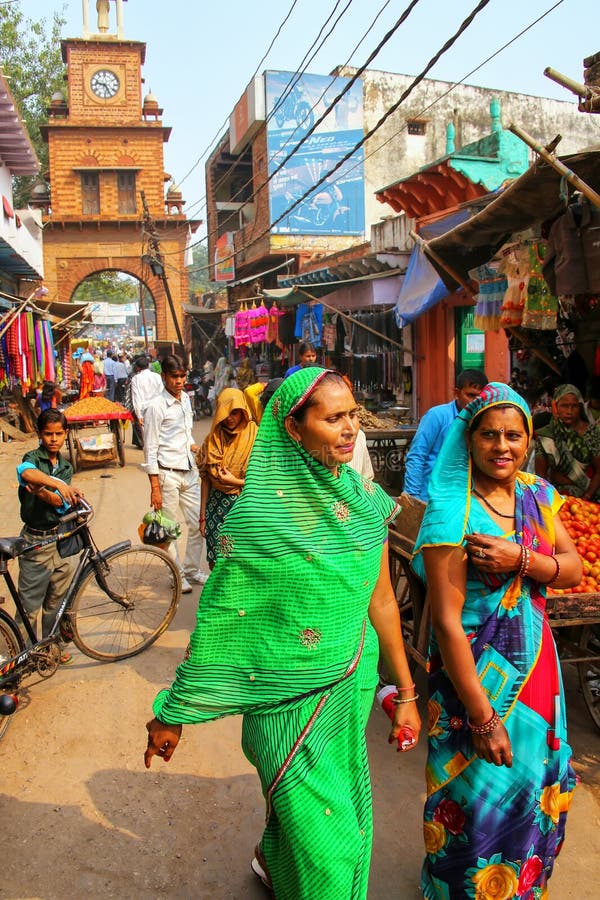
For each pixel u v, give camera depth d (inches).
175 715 82.7
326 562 77.8
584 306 231.8
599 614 124.9
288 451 78.6
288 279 590.2
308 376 77.0
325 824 79.2
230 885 110.0
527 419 90.8
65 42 1304.1
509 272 240.1
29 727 155.6
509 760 84.9
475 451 91.7
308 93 785.6
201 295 1656.0
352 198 802.8
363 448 187.2
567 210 172.7
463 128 813.9
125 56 1326.3
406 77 803.4
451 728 92.1
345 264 447.5
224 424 175.6
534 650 89.4
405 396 470.0
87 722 157.2
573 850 115.6
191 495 232.1
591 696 148.0
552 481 186.4
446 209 424.2
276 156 785.6
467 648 87.3
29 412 648.4
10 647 160.2
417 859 114.7
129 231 1346.0
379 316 479.5
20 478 169.0
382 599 92.3
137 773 138.8
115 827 123.2
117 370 826.2
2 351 521.3
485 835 88.2
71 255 1337.4
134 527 326.6
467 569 90.1
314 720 80.7
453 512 90.0
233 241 1001.5
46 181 1492.4
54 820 124.8
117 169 1322.6
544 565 88.4
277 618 79.0
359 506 81.6
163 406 221.8
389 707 94.7
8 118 507.2
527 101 821.2
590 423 187.6
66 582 182.5
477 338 405.7
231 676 81.1
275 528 77.2
